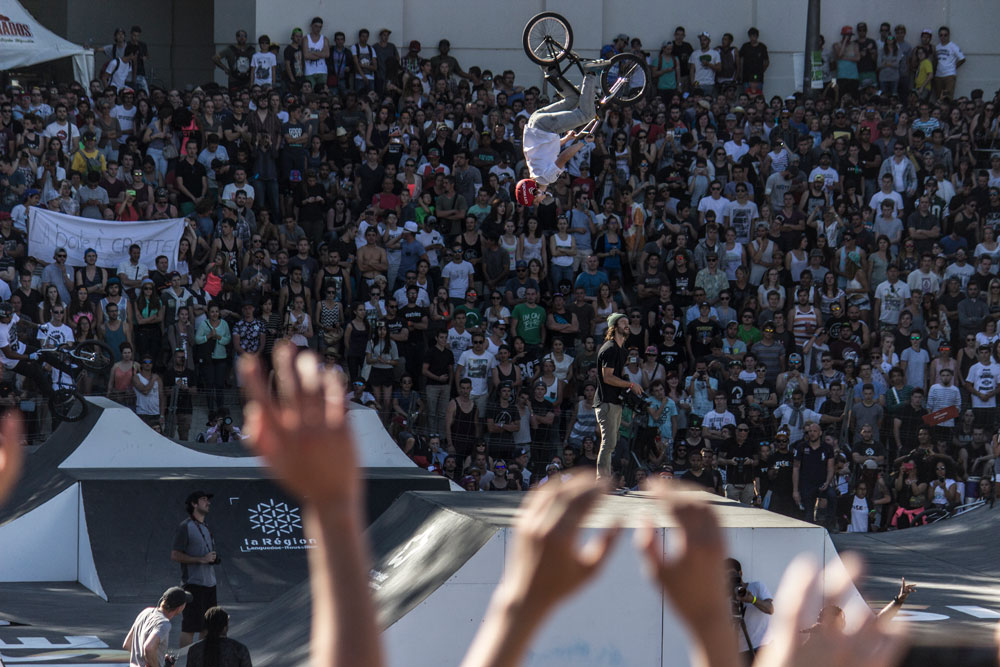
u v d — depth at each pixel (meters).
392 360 53.53
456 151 66.06
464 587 27.84
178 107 64.44
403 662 27.42
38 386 45.94
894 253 63.84
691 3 81.06
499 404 51.12
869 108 69.25
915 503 49.06
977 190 64.75
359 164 65.00
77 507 43.47
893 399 52.91
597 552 2.35
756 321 58.53
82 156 59.72
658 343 56.81
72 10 86.94
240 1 77.00
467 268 59.03
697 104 72.12
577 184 64.06
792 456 47.91
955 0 82.00
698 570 2.31
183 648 32.44
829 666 2.41
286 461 2.25
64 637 35.19
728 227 62.34
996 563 40.78
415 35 78.88
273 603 35.44
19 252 54.94
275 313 54.75
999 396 53.75
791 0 81.25
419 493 35.28
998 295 58.66
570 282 58.81
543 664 27.67
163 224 57.38
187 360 52.50
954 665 30.55
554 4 79.94
